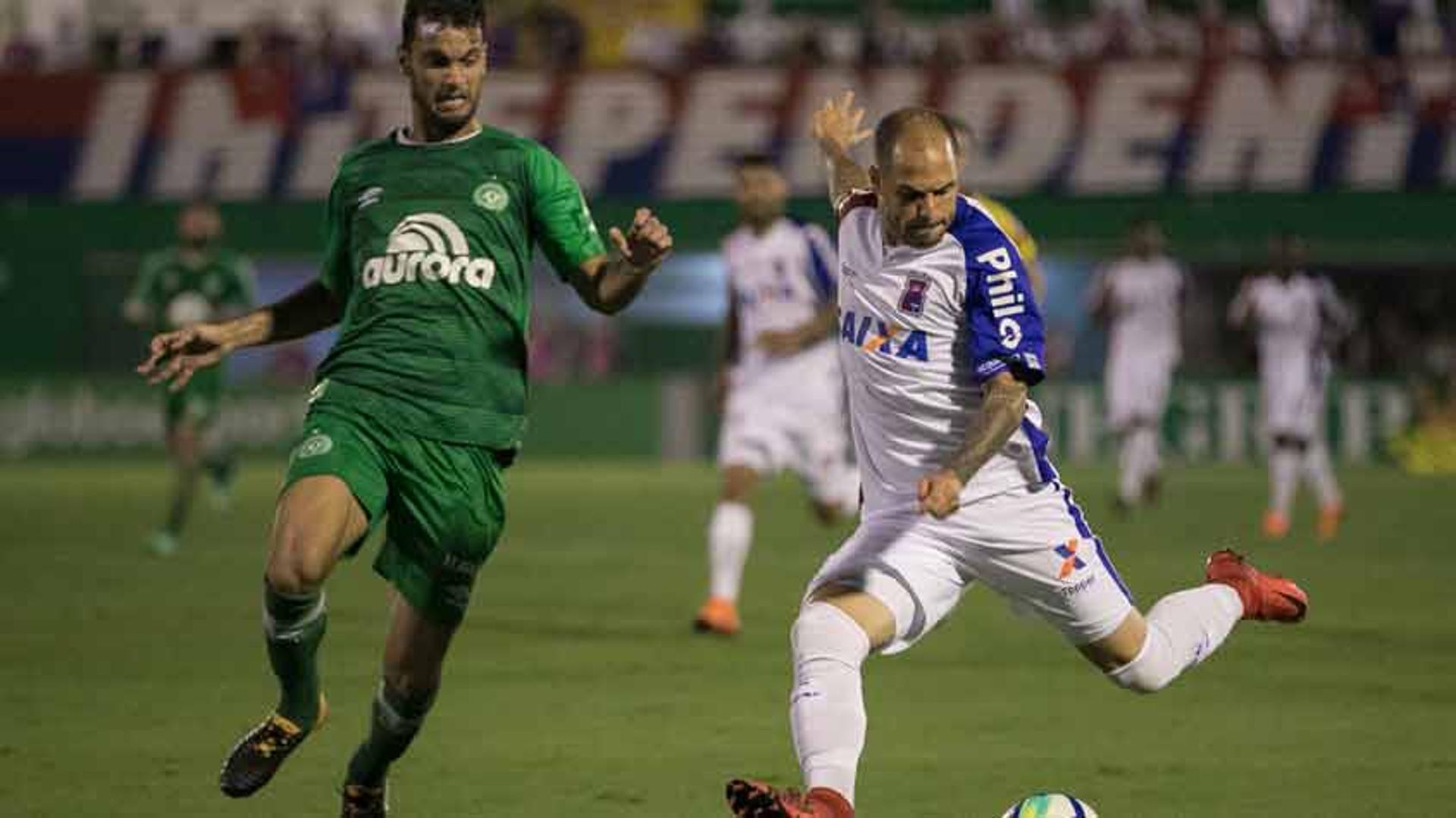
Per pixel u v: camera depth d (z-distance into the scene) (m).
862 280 21.98
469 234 22.02
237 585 52.00
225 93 113.94
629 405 112.62
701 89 111.19
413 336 21.78
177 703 32.94
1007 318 21.16
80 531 68.69
